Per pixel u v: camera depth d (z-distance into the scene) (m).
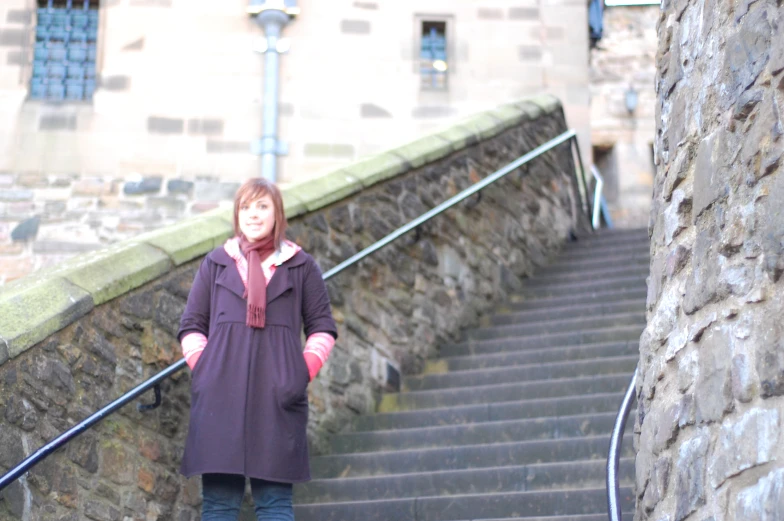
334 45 12.70
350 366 7.44
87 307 4.95
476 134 10.05
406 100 12.70
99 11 12.48
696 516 3.42
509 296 10.14
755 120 3.38
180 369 5.48
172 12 12.56
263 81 12.49
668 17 4.43
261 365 4.44
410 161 8.75
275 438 4.33
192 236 5.95
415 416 7.15
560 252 11.63
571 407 6.85
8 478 4.09
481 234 9.88
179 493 5.47
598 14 13.77
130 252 5.48
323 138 12.48
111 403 4.75
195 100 12.36
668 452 3.75
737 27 3.60
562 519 5.25
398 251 8.42
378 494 6.05
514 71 13.00
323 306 4.72
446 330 8.86
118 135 12.16
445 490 5.99
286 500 4.37
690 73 4.04
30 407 4.51
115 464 5.03
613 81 19.39
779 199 3.17
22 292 4.75
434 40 13.13
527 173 11.19
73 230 11.79
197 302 4.64
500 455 6.27
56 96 12.38
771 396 3.08
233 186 12.17
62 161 11.99
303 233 7.17
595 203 13.92
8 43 12.29
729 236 3.46
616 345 7.92
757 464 3.09
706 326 3.54
